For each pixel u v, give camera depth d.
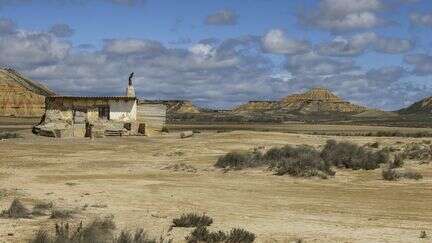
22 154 44.34
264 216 19.83
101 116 64.69
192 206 21.97
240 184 28.86
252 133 56.66
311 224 18.23
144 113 66.75
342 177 31.06
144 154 44.94
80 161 40.34
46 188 27.05
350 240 15.61
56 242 13.74
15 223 17.78
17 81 178.25
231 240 15.23
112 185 28.31
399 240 15.65
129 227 17.38
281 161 34.00
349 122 162.75
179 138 58.03
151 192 25.84
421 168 33.03
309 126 117.94
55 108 65.00
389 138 55.59
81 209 20.66
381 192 25.95
